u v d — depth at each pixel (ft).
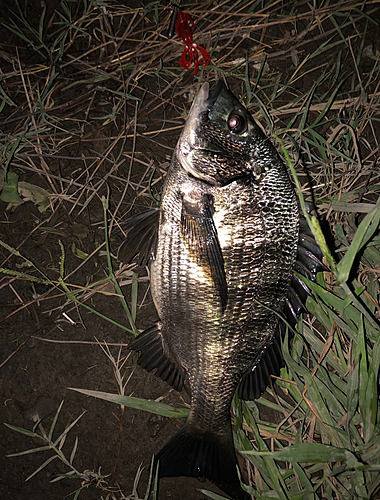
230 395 1.34
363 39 1.64
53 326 1.58
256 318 1.29
